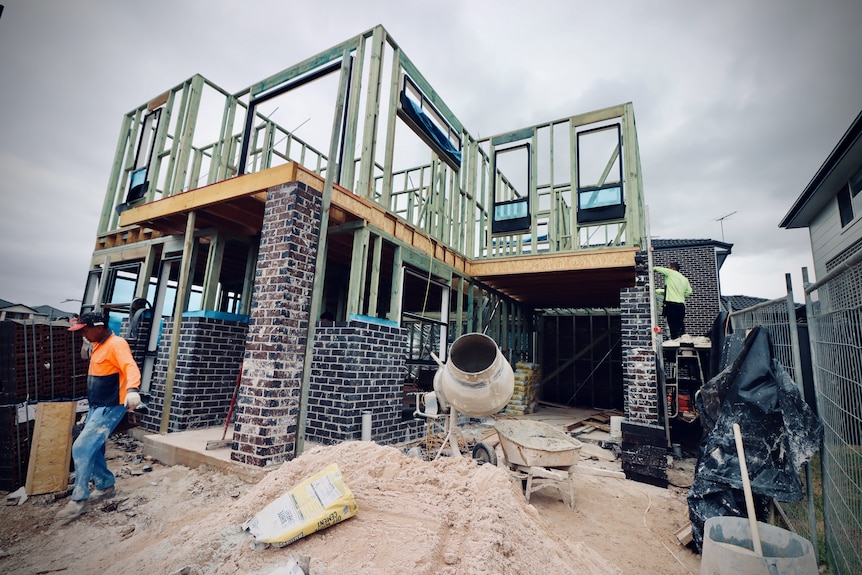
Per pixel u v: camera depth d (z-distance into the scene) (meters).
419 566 1.87
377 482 2.70
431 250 7.64
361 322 5.48
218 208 5.96
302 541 2.13
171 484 4.24
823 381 3.03
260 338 4.66
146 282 7.38
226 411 6.32
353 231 6.11
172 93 8.00
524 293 11.26
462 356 4.77
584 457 6.32
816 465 3.81
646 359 6.82
